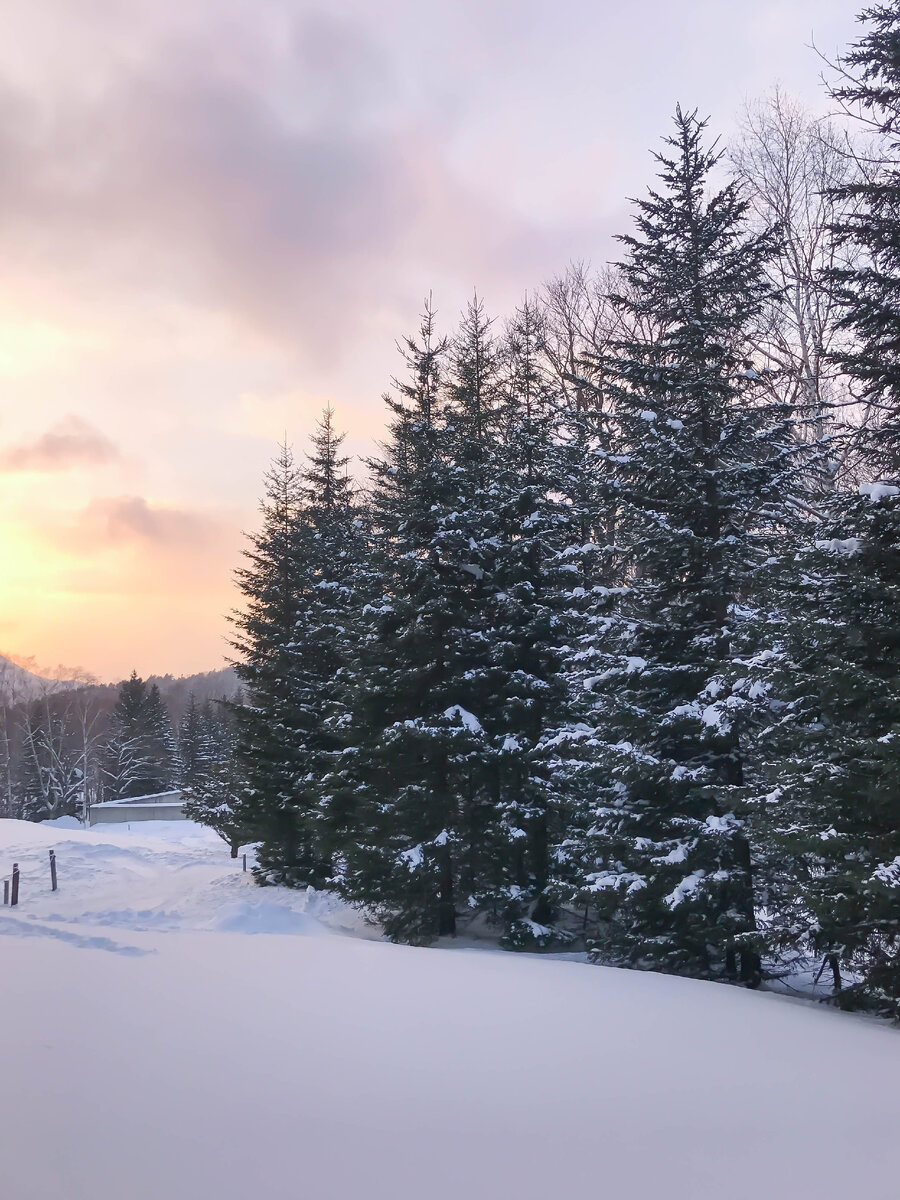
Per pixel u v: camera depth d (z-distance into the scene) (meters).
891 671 11.43
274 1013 8.09
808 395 20.47
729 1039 8.17
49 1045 6.54
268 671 28.75
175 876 29.52
